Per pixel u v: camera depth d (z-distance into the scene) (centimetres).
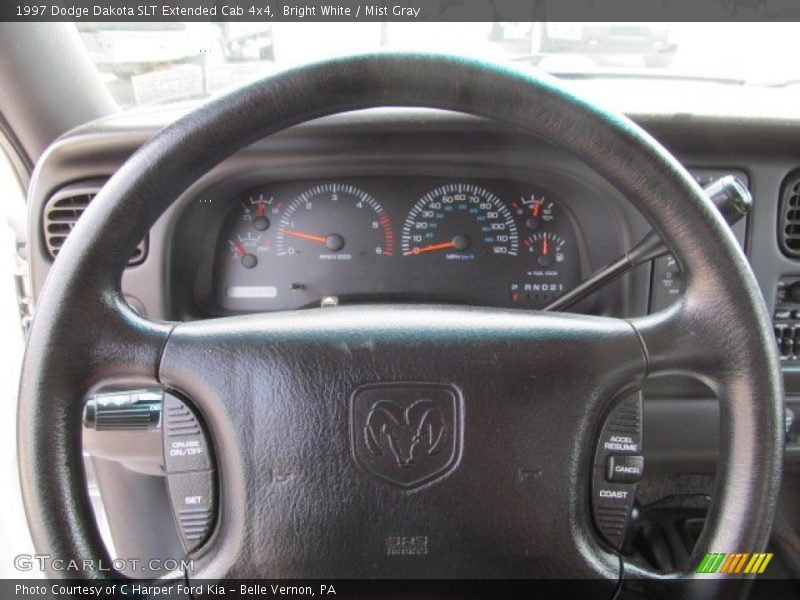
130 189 77
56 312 75
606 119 79
